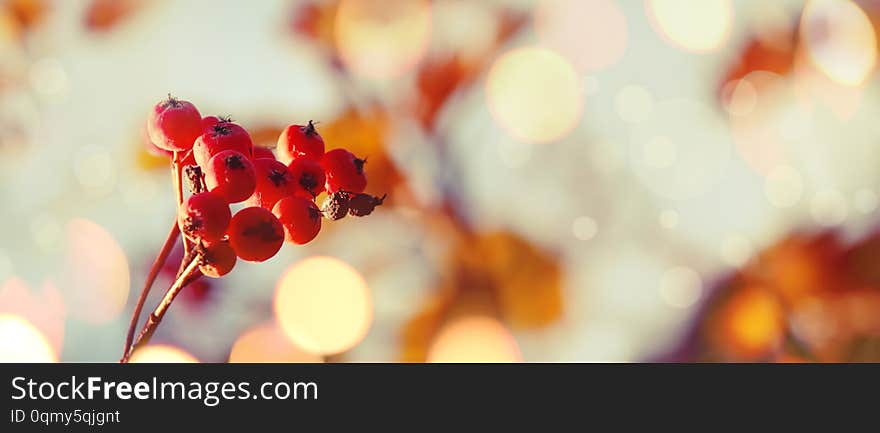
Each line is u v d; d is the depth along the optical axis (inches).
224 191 15.8
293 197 16.2
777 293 31.2
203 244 15.8
